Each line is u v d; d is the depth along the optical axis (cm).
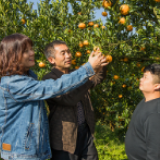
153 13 183
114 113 319
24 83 124
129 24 191
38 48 271
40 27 277
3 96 128
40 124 136
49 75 181
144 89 143
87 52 244
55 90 126
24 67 133
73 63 266
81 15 263
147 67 144
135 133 140
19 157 128
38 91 124
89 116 189
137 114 140
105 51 175
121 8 182
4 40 129
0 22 280
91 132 188
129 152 146
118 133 320
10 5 289
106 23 200
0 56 128
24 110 132
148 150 127
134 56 216
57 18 287
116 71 229
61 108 170
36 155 133
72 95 161
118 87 289
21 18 291
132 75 263
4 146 132
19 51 126
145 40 196
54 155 170
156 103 132
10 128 132
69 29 274
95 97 318
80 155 187
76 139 170
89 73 133
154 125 124
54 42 186
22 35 132
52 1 288
